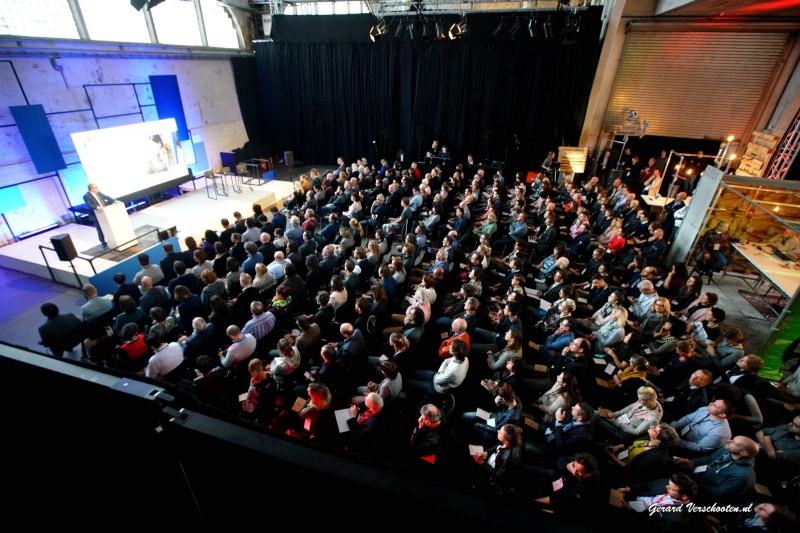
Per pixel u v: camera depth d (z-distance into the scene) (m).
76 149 8.63
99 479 0.96
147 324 5.38
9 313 6.34
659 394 4.11
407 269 6.27
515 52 12.34
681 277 5.77
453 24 11.25
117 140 9.41
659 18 10.30
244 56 14.71
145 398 0.80
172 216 9.64
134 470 0.91
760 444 3.51
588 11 11.29
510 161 13.66
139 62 10.70
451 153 14.39
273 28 14.30
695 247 7.12
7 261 7.47
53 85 8.70
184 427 0.75
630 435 3.56
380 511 0.65
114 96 10.07
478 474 3.54
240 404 4.09
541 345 4.82
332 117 15.20
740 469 2.91
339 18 13.48
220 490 0.82
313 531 0.77
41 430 0.99
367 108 14.66
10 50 7.85
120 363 4.35
